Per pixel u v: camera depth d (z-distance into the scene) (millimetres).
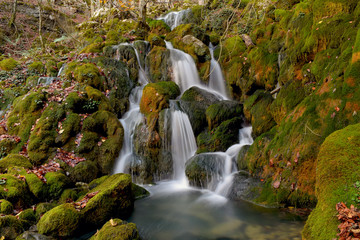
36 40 15992
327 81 4516
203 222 4312
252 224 4027
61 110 6484
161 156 6859
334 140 3115
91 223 4000
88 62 8766
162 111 7086
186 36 10609
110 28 13766
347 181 2648
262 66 8016
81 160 5973
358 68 3752
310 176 4066
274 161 4840
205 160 6105
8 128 6480
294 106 5512
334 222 2439
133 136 7094
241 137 7117
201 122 7504
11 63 10344
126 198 4590
